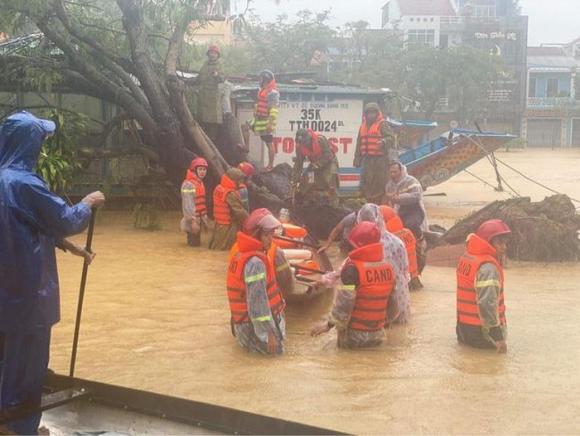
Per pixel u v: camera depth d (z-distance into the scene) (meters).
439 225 15.80
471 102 60.31
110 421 4.16
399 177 10.41
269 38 52.22
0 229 4.32
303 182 13.89
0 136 4.48
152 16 15.80
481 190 24.36
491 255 7.00
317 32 52.38
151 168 17.31
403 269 7.96
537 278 10.70
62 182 14.79
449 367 6.55
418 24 68.50
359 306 7.04
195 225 13.02
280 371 6.45
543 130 72.81
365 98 17.50
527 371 6.45
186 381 6.18
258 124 16.28
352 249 7.05
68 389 4.40
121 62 16.19
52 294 4.48
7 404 4.41
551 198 12.77
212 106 16.83
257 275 6.83
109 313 8.43
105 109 17.50
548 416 5.42
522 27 68.56
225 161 16.34
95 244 13.25
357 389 5.99
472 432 5.12
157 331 7.71
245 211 12.73
